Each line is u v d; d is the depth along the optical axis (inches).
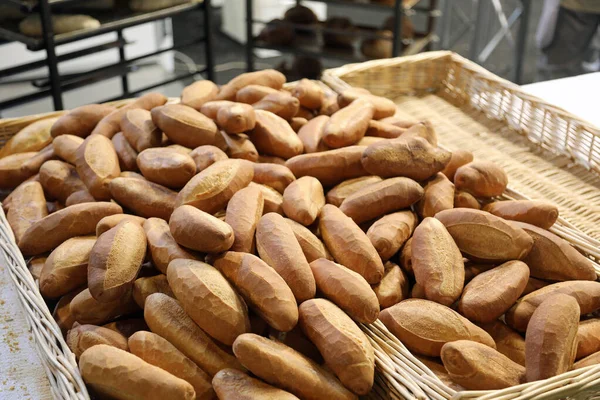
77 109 58.2
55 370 39.4
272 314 39.1
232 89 60.9
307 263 41.9
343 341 38.2
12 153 61.3
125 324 43.1
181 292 39.6
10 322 48.4
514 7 168.1
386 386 39.0
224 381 37.3
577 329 39.9
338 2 111.1
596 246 49.6
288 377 37.2
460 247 45.7
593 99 80.7
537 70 147.9
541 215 48.4
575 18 132.3
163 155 49.2
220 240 41.2
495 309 41.6
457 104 79.7
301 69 118.3
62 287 44.9
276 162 53.7
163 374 36.7
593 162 65.9
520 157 68.9
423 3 159.9
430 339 40.6
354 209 47.1
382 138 56.7
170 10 95.3
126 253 42.5
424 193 49.7
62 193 53.3
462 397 36.3
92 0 87.4
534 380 38.1
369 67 77.0
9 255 47.8
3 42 99.1
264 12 166.1
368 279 43.3
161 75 151.8
